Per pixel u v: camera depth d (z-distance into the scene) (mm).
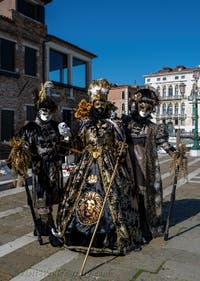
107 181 4008
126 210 4035
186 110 77875
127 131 4602
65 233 4023
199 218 5516
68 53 22609
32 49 19984
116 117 4484
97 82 4328
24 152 4113
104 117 4352
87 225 3904
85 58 24297
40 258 3824
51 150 4277
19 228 4930
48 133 4320
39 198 4262
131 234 4016
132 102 4699
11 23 18438
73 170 4320
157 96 4668
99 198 3955
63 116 22250
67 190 4207
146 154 4492
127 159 4355
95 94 4293
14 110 18672
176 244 4281
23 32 19219
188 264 3674
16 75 18625
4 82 18109
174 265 3641
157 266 3615
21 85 19094
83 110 4434
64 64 22734
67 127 4270
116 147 4238
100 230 3855
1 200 6730
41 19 20516
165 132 4594
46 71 20672
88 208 3943
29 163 4164
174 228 4945
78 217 3977
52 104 4359
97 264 3650
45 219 4355
